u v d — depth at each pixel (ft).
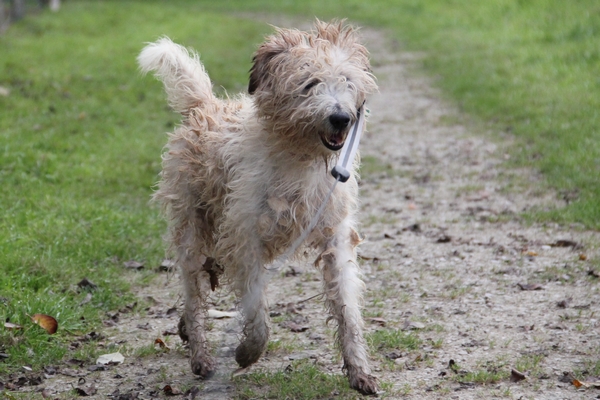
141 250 41.24
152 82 87.15
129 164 57.36
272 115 26.17
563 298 33.83
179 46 31.99
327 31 26.94
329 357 29.12
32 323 30.76
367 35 133.80
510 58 97.30
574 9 119.85
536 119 69.10
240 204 26.37
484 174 56.24
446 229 44.88
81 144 60.80
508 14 128.67
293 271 38.96
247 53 113.29
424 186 54.29
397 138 68.74
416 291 35.73
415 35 127.24
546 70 88.07
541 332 30.30
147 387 27.09
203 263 29.66
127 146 61.77
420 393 25.52
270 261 27.71
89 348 30.09
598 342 29.07
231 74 95.71
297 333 31.58
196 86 31.17
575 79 81.76
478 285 36.06
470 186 53.21
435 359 28.27
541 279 36.29
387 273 38.24
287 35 26.96
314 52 25.79
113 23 136.36
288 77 25.68
